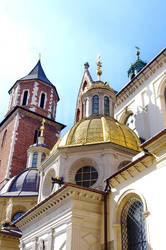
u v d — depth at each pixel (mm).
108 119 21703
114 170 17844
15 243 22469
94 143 18781
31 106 41406
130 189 14094
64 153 19125
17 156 36469
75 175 18656
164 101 21969
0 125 42469
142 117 22969
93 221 15211
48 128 41469
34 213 18094
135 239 13586
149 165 13211
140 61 29531
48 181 20438
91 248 14555
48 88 44469
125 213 14602
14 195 27797
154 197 12477
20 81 43812
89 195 15469
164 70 22500
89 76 35375
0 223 26781
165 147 12312
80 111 34625
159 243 11547
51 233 16094
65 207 15695
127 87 25391
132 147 19297
